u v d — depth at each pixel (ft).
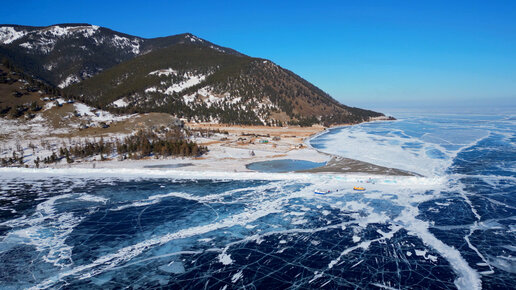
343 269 186.91
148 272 187.11
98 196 312.29
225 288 172.04
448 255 199.62
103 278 181.78
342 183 339.77
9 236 231.30
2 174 394.11
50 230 240.53
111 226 245.86
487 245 210.38
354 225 240.94
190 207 280.51
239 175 376.07
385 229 234.17
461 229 232.32
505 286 169.89
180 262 196.95
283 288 171.22
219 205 284.00
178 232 234.99
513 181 339.77
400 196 298.76
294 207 276.41
